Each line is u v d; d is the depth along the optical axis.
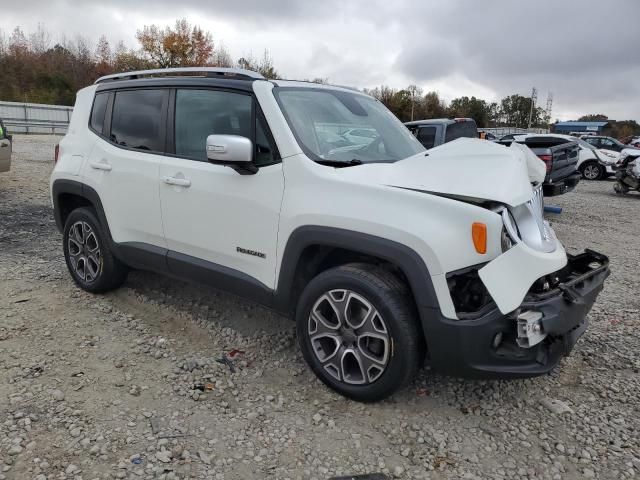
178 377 3.45
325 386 3.36
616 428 3.07
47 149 18.75
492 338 2.78
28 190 10.08
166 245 4.06
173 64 43.84
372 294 2.96
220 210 3.61
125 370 3.52
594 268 3.48
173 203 3.90
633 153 13.90
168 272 4.13
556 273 3.18
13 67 48.25
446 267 2.74
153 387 3.32
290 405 3.19
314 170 3.22
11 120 30.72
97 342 3.88
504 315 2.73
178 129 3.97
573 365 3.80
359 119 3.98
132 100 4.36
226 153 3.22
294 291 3.40
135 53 46.25
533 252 2.83
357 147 3.71
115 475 2.54
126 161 4.23
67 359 3.61
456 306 2.83
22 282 5.02
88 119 4.75
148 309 4.51
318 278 3.20
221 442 2.83
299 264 3.31
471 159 3.13
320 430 2.96
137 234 4.26
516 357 2.87
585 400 3.36
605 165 18.52
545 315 2.77
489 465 2.74
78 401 3.13
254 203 3.43
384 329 2.96
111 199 4.37
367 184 3.03
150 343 3.90
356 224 2.97
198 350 3.83
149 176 4.05
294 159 3.29
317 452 2.79
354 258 3.31
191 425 2.96
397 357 2.94
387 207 2.92
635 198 13.80
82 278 4.82
